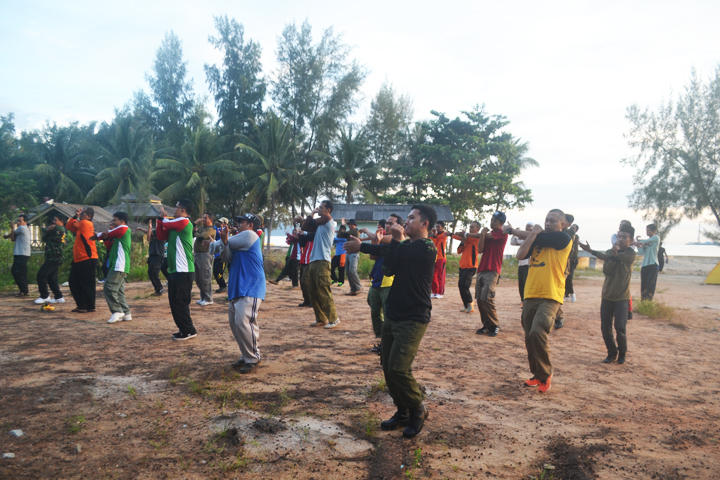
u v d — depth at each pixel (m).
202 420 3.58
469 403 4.15
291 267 11.96
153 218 28.56
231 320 4.77
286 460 3.01
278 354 5.55
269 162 37.88
